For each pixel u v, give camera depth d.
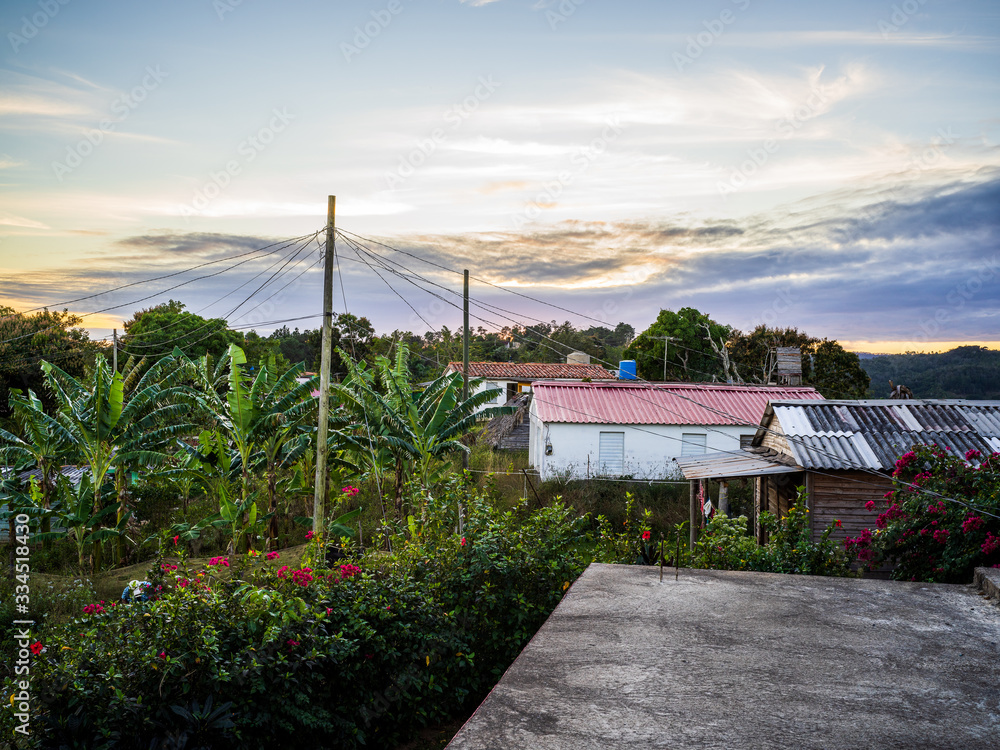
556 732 2.59
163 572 5.87
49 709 4.13
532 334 72.31
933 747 2.54
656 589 4.91
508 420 35.22
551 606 6.37
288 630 4.80
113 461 17.75
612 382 27.73
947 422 13.88
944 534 7.99
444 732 5.77
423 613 5.60
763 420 15.82
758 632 3.92
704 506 16.41
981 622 4.18
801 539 8.48
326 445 14.21
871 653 3.59
